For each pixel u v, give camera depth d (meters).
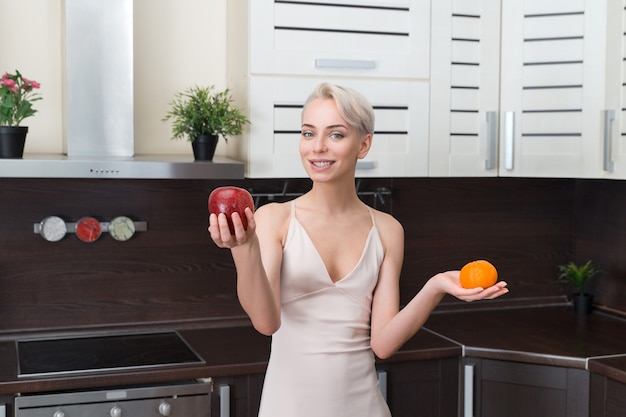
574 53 2.86
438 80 2.87
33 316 2.81
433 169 2.88
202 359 2.51
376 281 1.86
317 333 1.78
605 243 3.33
